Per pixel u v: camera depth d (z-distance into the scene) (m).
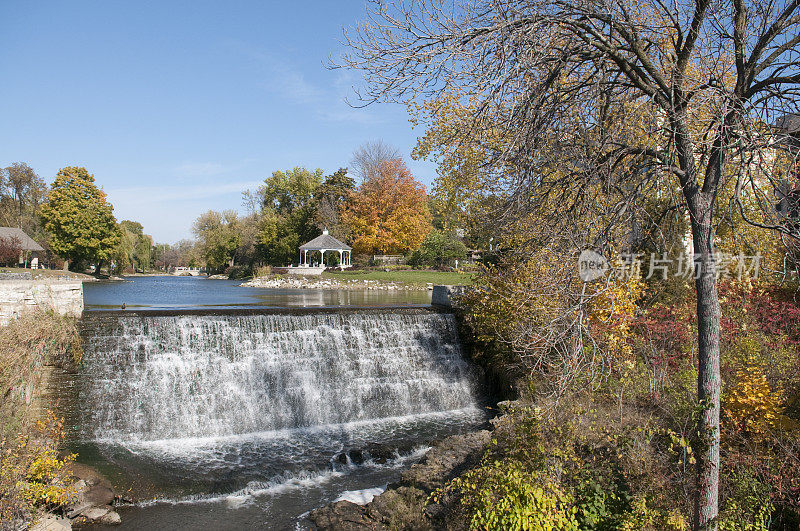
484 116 6.06
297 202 71.50
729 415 7.30
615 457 6.96
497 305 13.29
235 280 56.22
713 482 5.61
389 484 9.20
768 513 5.94
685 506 6.13
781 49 5.72
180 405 12.57
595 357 5.84
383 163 51.28
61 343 11.64
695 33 5.63
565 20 5.69
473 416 13.91
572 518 5.98
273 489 9.52
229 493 9.30
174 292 31.78
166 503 8.88
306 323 14.49
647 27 5.81
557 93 6.06
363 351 14.99
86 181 50.03
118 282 45.50
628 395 9.24
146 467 10.29
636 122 6.22
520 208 6.40
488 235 9.65
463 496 7.41
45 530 7.47
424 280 41.00
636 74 5.90
